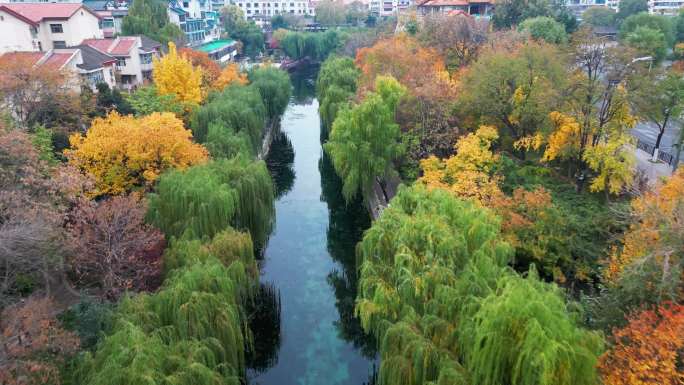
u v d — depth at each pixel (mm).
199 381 16234
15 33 63750
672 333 13688
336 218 44531
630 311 16547
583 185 35750
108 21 96875
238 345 20469
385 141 38094
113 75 61469
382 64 52938
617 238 23219
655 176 38438
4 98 36250
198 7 131250
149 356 15688
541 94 35062
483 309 16156
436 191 26688
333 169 54906
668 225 17672
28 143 23078
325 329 29953
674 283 15938
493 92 38750
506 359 15578
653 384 13359
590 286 25000
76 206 24688
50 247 20625
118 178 30078
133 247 23500
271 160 58812
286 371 26734
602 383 15000
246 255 25125
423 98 40406
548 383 14188
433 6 94875
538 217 26688
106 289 21938
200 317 18844
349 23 170375
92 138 30016
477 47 56125
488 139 35750
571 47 39094
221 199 26656
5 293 21922
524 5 69688
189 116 47438
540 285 17969
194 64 66938
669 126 54094
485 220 23828
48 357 16844
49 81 37938
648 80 33594
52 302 20969
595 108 34188
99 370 15945
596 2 163750
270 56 140125
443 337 18078
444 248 21688
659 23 75750
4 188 20828
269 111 64438
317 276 35469
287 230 42344
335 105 54781
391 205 27297
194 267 20672
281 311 31578
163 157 30703
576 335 15188
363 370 26750
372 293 22188
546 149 38500
